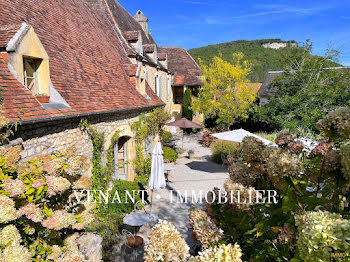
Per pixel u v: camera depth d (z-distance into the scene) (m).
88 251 5.54
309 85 19.08
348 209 2.31
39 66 6.50
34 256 4.05
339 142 2.44
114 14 17.62
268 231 2.66
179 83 27.42
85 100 7.83
